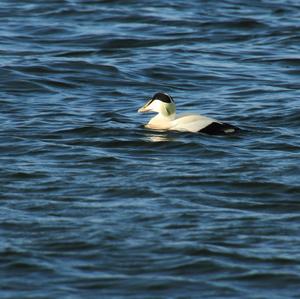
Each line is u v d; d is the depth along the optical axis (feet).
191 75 81.71
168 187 51.65
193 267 41.98
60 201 49.34
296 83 79.36
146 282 40.70
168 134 61.57
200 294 39.83
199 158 57.31
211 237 44.88
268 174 53.78
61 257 42.83
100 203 49.11
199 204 49.19
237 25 99.76
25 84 77.05
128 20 101.81
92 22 100.83
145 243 44.16
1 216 47.09
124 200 49.62
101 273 41.45
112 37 94.38
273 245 44.21
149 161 56.54
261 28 99.40
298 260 42.78
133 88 78.07
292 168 54.80
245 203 49.60
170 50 90.22
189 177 53.21
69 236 44.80
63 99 73.61
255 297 39.55
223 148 59.06
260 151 58.54
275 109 69.77
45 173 53.83
